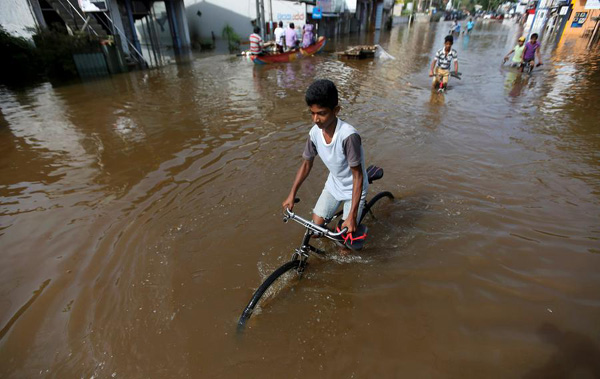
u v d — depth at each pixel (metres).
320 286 3.10
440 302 2.91
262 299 2.93
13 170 5.54
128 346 2.57
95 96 10.30
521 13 51.62
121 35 15.74
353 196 2.62
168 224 3.99
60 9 14.31
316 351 2.53
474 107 8.33
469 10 108.12
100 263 3.42
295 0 23.94
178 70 14.65
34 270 3.36
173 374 2.38
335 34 31.81
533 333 2.60
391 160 5.55
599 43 19.73
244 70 14.45
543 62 14.62
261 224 3.98
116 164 5.62
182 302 2.95
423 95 9.66
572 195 4.42
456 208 4.21
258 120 7.59
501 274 3.18
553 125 6.91
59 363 2.46
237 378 2.35
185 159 5.70
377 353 2.50
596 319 2.69
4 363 2.47
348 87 10.84
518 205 4.24
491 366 2.37
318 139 2.62
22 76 13.39
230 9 24.97
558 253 3.41
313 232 2.93
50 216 4.23
